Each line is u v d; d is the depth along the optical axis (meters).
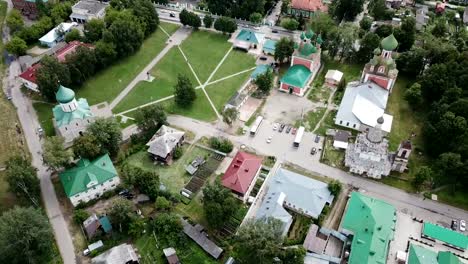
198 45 195.38
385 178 129.75
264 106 159.00
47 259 110.25
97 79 175.88
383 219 111.44
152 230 116.56
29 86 169.75
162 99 164.50
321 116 153.62
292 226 116.62
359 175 131.12
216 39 199.12
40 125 153.50
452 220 117.25
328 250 110.56
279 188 122.12
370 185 127.81
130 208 114.88
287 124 150.50
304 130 147.50
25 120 156.25
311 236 111.19
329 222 117.62
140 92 168.50
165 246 112.69
